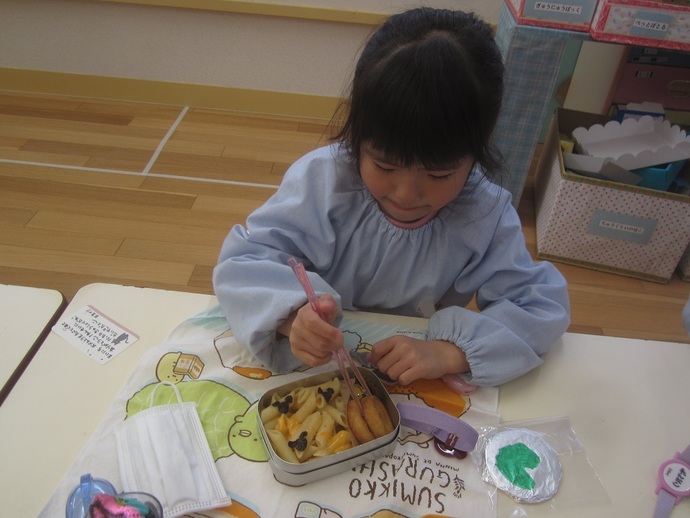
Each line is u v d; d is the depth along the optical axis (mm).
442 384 677
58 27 2264
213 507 520
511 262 736
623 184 1586
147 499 498
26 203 1820
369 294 816
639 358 728
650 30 1466
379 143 549
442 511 542
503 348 667
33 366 643
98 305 728
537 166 2111
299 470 533
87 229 1744
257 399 630
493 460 591
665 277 1714
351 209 736
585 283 1706
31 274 1581
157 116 2348
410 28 560
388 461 578
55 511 507
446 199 608
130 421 584
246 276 702
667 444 626
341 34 2203
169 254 1685
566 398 671
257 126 2334
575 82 2252
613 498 570
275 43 2250
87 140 2156
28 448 565
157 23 2230
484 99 558
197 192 1934
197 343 683
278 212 730
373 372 640
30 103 2350
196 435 580
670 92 2150
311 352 622
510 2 1688
